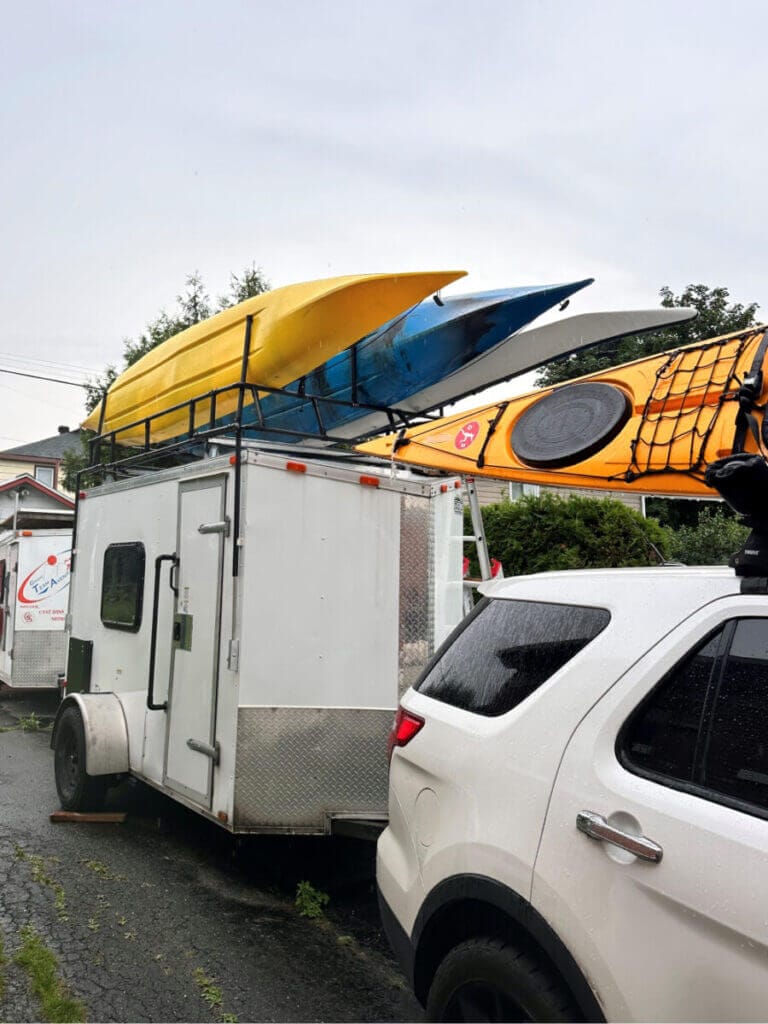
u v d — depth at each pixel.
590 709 2.40
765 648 2.11
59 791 6.34
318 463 4.88
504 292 5.17
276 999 3.64
